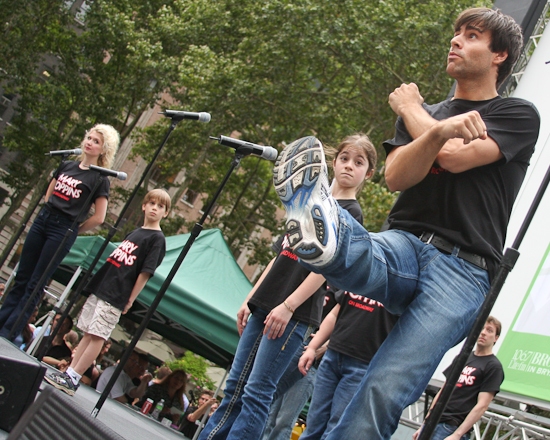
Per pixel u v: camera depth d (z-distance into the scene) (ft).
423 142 6.84
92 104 78.64
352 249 6.13
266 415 10.78
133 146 87.51
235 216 82.74
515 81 28.78
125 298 15.80
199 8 73.72
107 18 76.59
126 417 17.01
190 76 68.49
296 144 5.90
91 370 26.20
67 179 17.75
